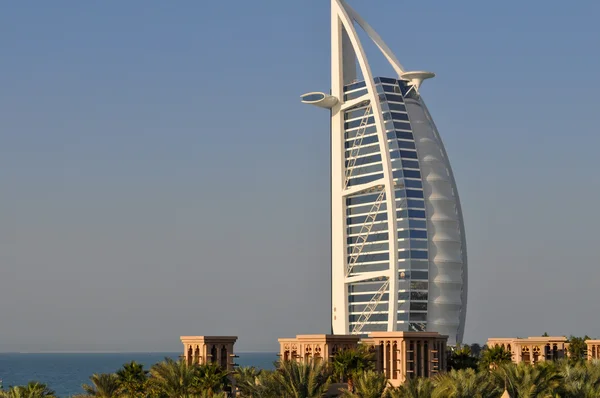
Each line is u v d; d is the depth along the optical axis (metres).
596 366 132.38
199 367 130.88
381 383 116.12
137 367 137.25
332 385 132.25
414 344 153.75
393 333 154.00
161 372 127.62
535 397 117.25
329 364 137.00
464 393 112.31
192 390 125.94
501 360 160.50
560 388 121.69
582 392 121.56
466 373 121.38
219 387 127.38
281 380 120.81
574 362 161.00
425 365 154.88
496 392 114.81
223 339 166.50
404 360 152.25
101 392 134.00
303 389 120.75
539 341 193.50
